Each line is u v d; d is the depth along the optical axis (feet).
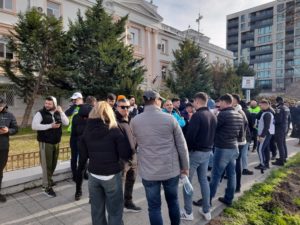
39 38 48.47
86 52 54.65
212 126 12.72
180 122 19.52
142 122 9.93
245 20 258.98
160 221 10.19
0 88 51.47
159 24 97.55
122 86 53.62
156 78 90.22
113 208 9.72
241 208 14.23
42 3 61.46
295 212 14.38
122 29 60.23
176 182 10.25
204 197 12.89
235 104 17.44
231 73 104.01
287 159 26.40
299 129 35.73
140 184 17.93
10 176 15.98
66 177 18.24
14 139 34.88
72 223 12.41
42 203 14.52
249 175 20.62
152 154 9.84
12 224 12.25
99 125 9.39
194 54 88.94
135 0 85.20
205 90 88.84
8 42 50.11
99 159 9.37
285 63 230.07
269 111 21.85
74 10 68.54
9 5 57.00
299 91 118.42
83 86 53.06
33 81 51.60
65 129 41.96
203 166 12.81
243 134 15.96
